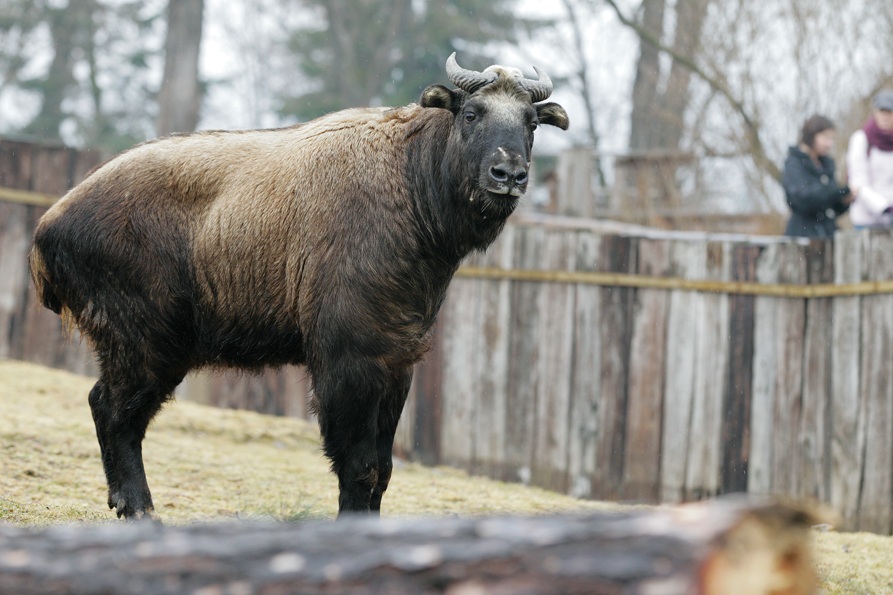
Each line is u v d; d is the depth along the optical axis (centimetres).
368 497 753
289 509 811
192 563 333
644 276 1244
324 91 4806
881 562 879
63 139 5159
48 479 898
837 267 1141
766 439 1179
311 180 779
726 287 1201
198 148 818
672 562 295
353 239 755
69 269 814
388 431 786
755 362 1188
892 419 1091
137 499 789
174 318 807
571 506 1045
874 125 1216
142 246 798
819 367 1152
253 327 799
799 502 306
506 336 1308
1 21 4928
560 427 1277
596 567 299
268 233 783
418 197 772
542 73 808
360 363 745
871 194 1199
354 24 4653
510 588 305
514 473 1295
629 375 1250
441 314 1337
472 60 4766
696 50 2330
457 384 1327
